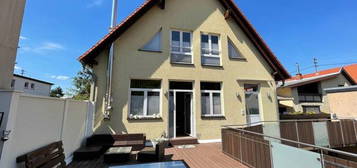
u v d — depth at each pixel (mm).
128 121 7160
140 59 7746
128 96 7348
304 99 18375
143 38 7965
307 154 3180
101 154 5762
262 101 9211
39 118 3658
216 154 5863
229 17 9430
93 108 6918
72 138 5207
